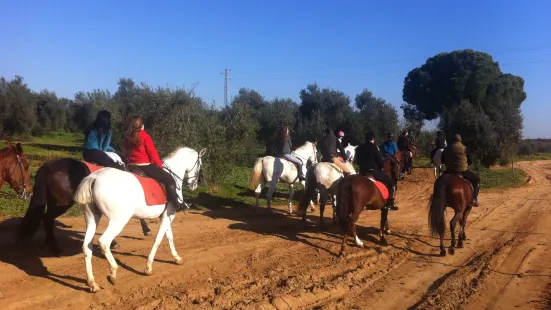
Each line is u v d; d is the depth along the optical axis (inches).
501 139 1143.6
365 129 1259.8
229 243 383.2
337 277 302.5
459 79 1841.8
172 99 694.5
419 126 1456.7
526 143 2076.8
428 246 396.8
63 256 319.6
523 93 1931.6
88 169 309.9
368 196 363.3
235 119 802.8
